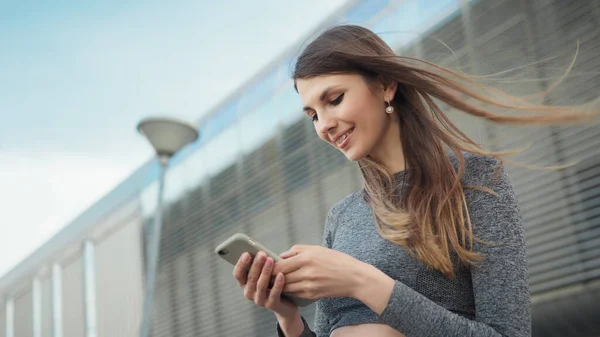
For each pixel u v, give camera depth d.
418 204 1.26
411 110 1.34
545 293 4.38
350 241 1.36
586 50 4.03
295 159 7.05
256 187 7.71
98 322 10.49
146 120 6.16
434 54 5.18
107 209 10.80
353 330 1.24
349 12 6.30
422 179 1.28
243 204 7.91
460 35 5.00
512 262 1.14
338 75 1.29
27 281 12.95
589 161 4.06
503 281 1.12
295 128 7.14
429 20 5.32
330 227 1.49
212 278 8.23
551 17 4.30
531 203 4.43
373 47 1.36
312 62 1.30
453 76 1.35
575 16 4.14
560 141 4.23
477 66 4.56
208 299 8.23
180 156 9.38
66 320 11.43
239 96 8.27
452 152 1.37
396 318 1.08
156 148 6.29
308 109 1.33
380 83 1.32
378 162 1.37
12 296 13.57
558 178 4.24
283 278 1.15
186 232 8.97
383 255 1.26
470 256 1.16
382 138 1.35
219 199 8.43
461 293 1.21
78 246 11.38
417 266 1.22
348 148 1.31
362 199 1.42
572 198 4.17
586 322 4.17
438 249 1.19
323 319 1.36
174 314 8.87
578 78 4.02
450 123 1.36
